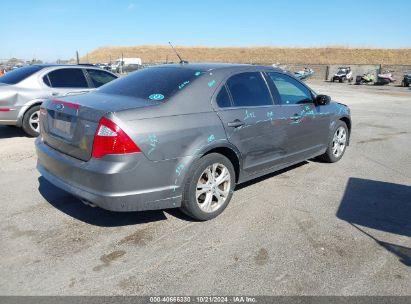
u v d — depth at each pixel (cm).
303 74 4434
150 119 346
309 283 301
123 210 339
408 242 371
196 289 291
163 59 8219
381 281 306
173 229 385
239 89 436
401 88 3177
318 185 526
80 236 366
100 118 332
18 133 814
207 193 400
